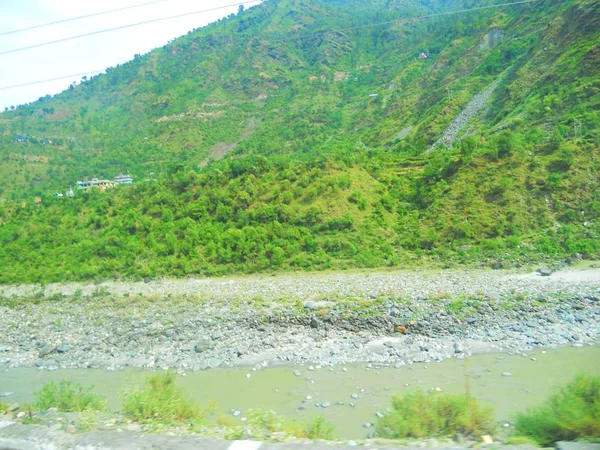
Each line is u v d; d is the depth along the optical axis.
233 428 9.69
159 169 98.88
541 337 20.11
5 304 36.88
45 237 53.25
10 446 8.84
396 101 106.25
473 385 15.70
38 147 111.75
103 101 169.62
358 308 24.47
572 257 32.72
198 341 23.34
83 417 10.55
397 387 16.34
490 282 28.75
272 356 20.80
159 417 10.84
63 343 25.58
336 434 12.84
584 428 8.35
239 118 131.38
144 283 40.75
